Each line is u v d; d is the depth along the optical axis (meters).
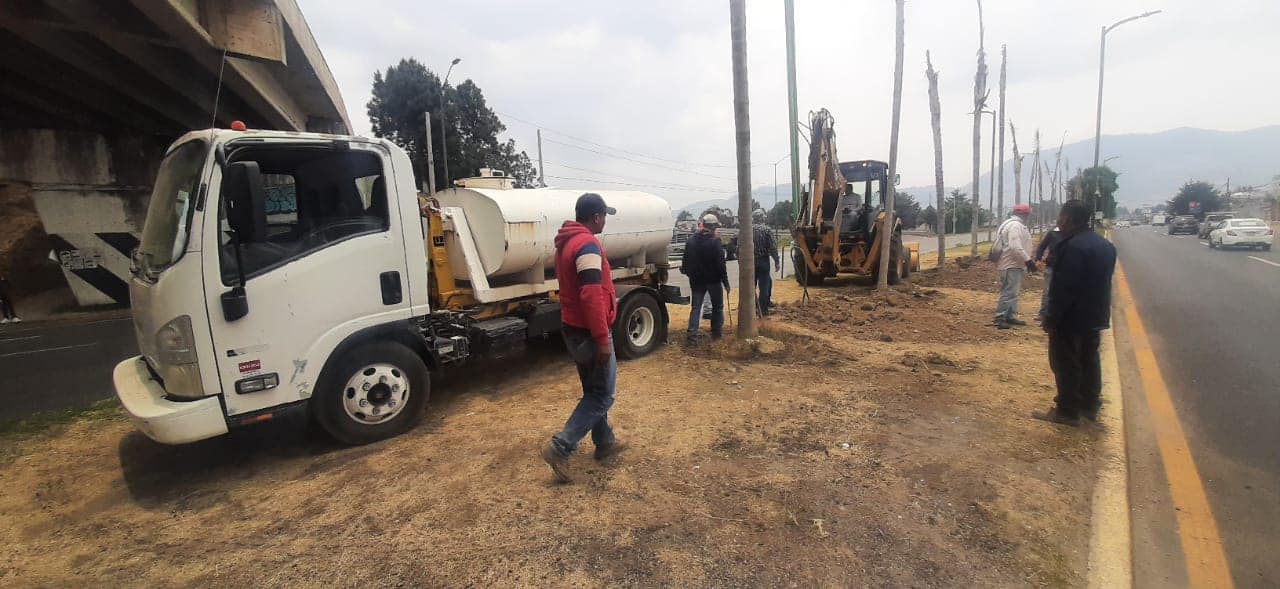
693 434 4.83
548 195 6.84
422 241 5.22
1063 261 4.77
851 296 12.85
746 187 7.55
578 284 3.90
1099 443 4.57
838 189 14.49
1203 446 4.65
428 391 5.28
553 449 3.90
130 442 5.27
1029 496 3.74
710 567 3.07
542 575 3.04
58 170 15.92
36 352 10.48
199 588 3.07
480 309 6.24
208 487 4.30
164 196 4.53
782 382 6.23
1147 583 3.01
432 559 3.21
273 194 4.53
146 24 9.20
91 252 16.39
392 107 40.56
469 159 40.47
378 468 4.43
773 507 3.64
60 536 3.70
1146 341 8.15
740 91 7.38
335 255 4.61
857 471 4.10
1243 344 7.88
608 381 4.00
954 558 3.12
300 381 4.47
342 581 3.06
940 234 18.17
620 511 3.63
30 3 8.63
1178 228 49.84
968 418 5.09
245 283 4.18
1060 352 4.91
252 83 12.16
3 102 14.59
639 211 7.96
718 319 8.27
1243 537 3.40
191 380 4.07
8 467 4.77
